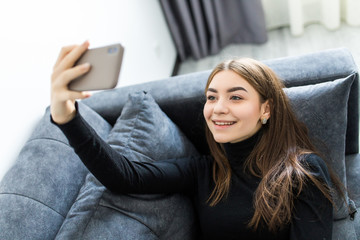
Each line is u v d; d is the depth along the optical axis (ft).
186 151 3.99
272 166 3.25
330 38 7.53
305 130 3.48
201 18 7.91
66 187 3.31
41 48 4.31
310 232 2.94
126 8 6.50
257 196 3.19
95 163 2.89
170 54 8.48
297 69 3.93
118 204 3.04
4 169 3.51
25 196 3.03
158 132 3.64
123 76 6.01
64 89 2.23
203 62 8.54
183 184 3.52
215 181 3.49
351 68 3.75
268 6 8.23
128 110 3.70
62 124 2.66
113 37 5.97
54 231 3.04
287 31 8.36
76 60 2.22
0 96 3.61
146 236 3.06
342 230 3.52
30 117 3.97
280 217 3.07
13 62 3.84
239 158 3.43
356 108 3.76
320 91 3.51
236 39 8.56
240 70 3.10
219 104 3.11
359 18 7.39
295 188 3.10
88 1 5.37
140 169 3.24
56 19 4.63
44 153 3.35
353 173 3.89
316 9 7.98
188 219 3.53
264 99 3.22
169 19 8.11
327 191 3.01
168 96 4.22
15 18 3.95
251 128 3.17
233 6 7.92
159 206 3.27
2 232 2.79
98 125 3.99
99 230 2.84
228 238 3.38
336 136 3.55
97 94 4.58
